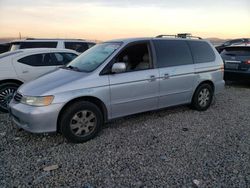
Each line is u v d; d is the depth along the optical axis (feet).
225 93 28.32
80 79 14.52
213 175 11.21
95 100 15.08
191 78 19.35
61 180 10.91
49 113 13.53
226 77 31.76
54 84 14.29
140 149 13.82
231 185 10.49
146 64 17.07
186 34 20.95
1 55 22.07
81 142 14.62
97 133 15.26
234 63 30.42
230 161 12.44
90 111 14.69
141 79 16.44
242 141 14.88
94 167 11.96
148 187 10.41
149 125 17.47
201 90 20.30
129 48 16.47
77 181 10.85
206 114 20.03
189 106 21.15
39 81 15.29
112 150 13.70
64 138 15.28
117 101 15.69
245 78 29.84
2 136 15.58
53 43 36.73
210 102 21.27
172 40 18.85
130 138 15.29
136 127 17.10
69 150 13.73
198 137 15.46
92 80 14.75
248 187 10.36
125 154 13.24
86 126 14.73
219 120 18.62
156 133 16.08
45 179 10.98
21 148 13.97
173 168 11.82
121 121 18.19
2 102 20.63
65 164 12.24
